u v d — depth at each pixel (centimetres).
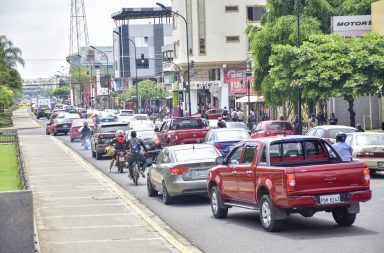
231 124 4866
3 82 13762
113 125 4862
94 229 1966
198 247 1644
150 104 14162
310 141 1861
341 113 6325
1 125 11144
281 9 6259
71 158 4959
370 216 1977
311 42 5031
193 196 2750
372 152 3025
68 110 12888
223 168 2033
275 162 1822
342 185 1692
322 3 6200
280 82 4788
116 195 2789
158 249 1634
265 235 1750
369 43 4531
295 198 1664
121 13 17238
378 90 4491
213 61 10294
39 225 2056
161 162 2622
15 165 4500
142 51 17800
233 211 2278
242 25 10325
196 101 11019
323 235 1703
